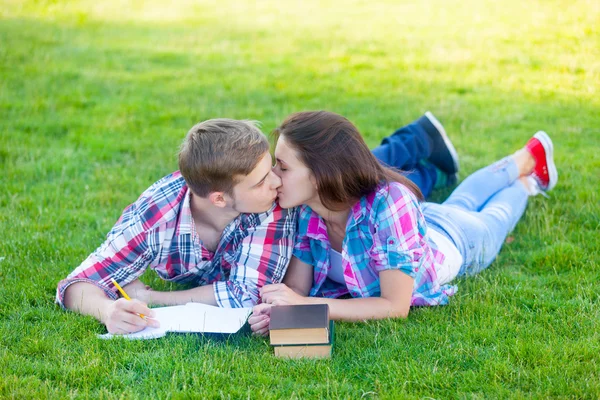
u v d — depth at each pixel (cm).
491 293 331
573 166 488
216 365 271
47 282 346
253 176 293
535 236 400
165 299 327
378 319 307
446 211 362
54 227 416
